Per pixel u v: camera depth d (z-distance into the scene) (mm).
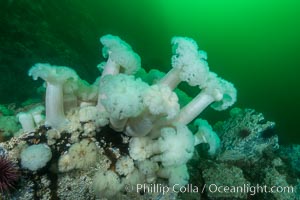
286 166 1131
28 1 2826
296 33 10188
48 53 2666
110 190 654
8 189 587
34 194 625
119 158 685
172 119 725
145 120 646
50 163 644
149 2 10500
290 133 6035
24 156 597
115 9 8344
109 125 706
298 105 7449
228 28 12633
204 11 13359
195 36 12875
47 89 656
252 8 11867
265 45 10922
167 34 11016
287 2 10508
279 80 9164
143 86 612
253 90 8820
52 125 691
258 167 1107
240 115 1155
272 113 7199
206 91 728
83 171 668
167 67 4727
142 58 4996
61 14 3559
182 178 709
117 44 717
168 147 615
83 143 657
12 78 2117
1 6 2447
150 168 680
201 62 680
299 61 9594
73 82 699
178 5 13086
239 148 1068
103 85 605
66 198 660
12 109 1216
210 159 1107
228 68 10711
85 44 3717
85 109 691
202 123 887
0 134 785
